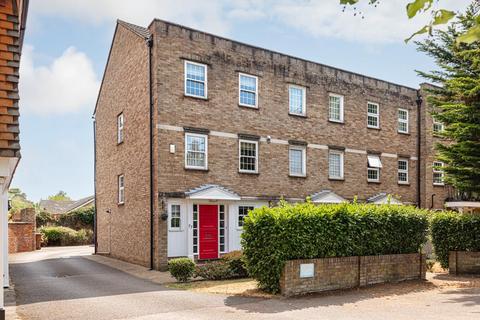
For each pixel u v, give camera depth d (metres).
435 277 14.56
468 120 15.38
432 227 16.20
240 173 19.36
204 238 18.20
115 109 22.45
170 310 9.45
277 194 20.47
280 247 11.05
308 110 22.08
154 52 17.62
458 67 16.22
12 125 6.29
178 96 17.88
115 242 21.84
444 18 2.23
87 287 12.88
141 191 18.53
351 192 23.42
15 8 6.73
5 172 6.37
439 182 27.27
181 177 17.64
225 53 19.39
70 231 36.00
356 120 24.11
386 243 13.30
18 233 28.56
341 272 12.03
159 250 16.72
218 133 18.86
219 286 12.47
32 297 11.30
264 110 20.45
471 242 15.30
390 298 10.76
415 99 27.25
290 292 10.95
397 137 26.03
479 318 8.43
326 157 22.56
